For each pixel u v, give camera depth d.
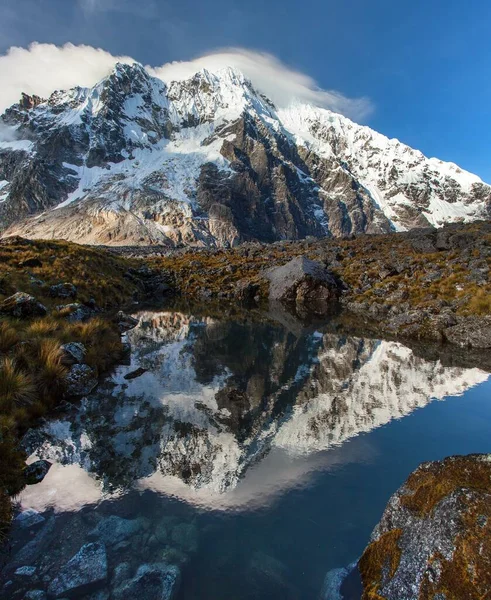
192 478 8.10
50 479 8.05
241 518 6.83
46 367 12.67
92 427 10.62
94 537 6.35
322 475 8.20
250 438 9.97
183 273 52.78
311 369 16.50
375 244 56.75
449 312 23.58
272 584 5.44
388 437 9.95
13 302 18.02
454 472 5.49
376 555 5.43
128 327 25.34
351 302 35.91
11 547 6.11
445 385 14.16
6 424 9.41
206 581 5.50
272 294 41.62
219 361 17.86
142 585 5.39
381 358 18.17
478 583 4.05
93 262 39.69
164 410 11.83
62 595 5.25
